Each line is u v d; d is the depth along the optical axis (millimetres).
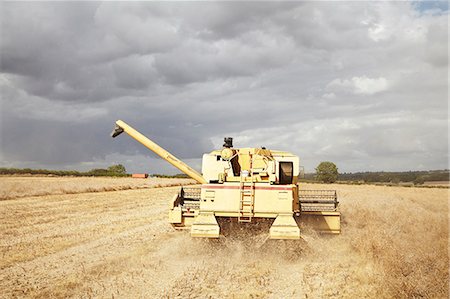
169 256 10578
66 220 17594
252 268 9195
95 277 8430
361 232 12719
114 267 9258
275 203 10688
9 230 14641
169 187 52000
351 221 16156
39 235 13672
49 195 32125
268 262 9812
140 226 16141
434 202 24766
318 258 10289
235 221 11328
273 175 11094
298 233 10195
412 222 14977
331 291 7348
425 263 8820
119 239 13047
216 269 9094
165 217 19125
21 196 29375
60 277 8461
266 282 8039
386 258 8836
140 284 7906
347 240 11883
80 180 56312
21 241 12539
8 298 7086
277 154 13102
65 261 9930
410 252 9773
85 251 11164
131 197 32375
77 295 7250
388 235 11719
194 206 12234
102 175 84438
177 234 14047
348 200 26734
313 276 8461
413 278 7695
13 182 40656
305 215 11953
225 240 11195
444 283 7453
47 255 10625
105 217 18953
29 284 7969
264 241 10922
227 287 7695
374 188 49969
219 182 11148
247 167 12273
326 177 75562
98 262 9828
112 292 7395
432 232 12484
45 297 7141
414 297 6934
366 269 8688
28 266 9430
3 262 9758
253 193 10766
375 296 6980
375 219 16250
